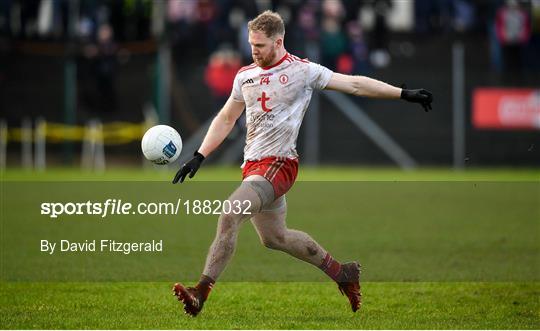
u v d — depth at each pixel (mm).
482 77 106312
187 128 101750
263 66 27906
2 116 103250
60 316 28719
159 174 88938
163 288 33875
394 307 30734
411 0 115750
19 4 105188
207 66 101125
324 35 98438
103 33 99562
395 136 104688
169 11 103062
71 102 98688
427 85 106562
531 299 32062
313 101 101062
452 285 34719
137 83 105000
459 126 102875
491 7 107312
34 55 105938
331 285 34781
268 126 27891
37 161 102000
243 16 100312
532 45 107062
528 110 104125
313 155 101688
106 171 94438
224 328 26984
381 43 105438
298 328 27094
